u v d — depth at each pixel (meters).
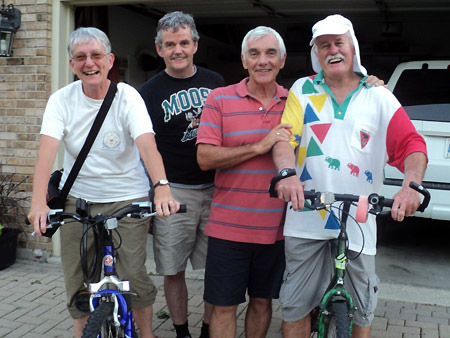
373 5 7.83
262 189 3.00
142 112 2.93
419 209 2.47
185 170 3.48
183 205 2.54
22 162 5.51
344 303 2.56
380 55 10.76
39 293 4.70
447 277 5.28
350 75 2.83
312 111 2.82
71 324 4.11
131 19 8.16
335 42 2.71
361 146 2.77
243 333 3.96
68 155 3.11
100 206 3.08
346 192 2.80
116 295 2.64
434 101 5.57
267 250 3.10
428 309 4.49
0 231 5.25
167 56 3.41
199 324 4.11
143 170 3.24
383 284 5.02
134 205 2.57
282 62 3.03
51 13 5.36
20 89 5.45
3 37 5.34
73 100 2.94
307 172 2.86
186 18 3.39
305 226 2.85
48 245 5.58
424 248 6.23
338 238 2.65
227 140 3.03
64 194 3.03
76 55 2.79
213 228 3.10
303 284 2.92
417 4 7.68
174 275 3.62
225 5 7.86
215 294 3.10
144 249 3.15
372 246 2.84
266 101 3.04
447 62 5.83
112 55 2.93
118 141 2.98
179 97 3.48
